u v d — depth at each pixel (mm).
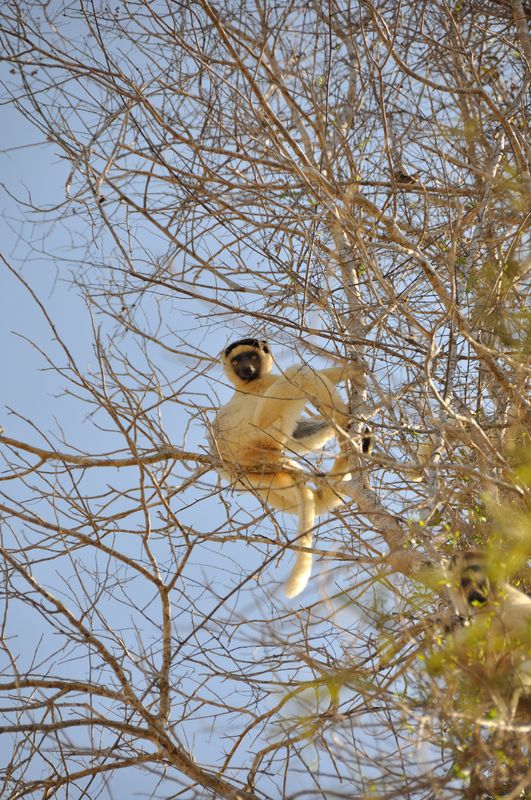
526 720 7414
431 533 8789
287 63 12297
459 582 8180
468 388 11344
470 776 7164
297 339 10828
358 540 10203
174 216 11648
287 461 12484
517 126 12211
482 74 12781
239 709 10219
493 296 10102
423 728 7312
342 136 10836
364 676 8844
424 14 12047
